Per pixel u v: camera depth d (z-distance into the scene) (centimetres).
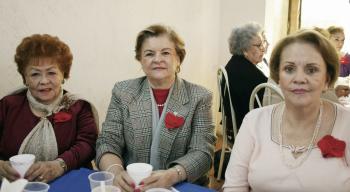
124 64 280
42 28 213
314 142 122
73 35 233
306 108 121
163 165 163
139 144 163
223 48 418
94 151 166
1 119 157
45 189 108
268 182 123
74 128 163
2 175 130
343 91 303
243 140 135
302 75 116
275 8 409
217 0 402
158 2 306
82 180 132
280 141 126
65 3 224
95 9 246
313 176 116
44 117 157
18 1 198
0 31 192
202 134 163
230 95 249
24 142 153
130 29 280
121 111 170
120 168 146
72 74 236
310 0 454
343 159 118
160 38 163
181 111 163
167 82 167
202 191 126
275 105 138
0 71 195
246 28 264
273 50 128
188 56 362
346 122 122
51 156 155
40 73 155
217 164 273
